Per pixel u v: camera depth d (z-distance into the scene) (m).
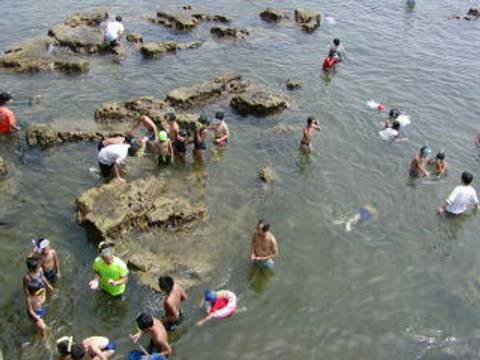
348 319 15.02
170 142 20.62
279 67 29.80
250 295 15.48
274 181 20.39
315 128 22.33
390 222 18.78
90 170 20.28
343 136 23.62
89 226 17.02
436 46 34.84
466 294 16.09
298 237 17.81
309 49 32.56
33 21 33.56
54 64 27.84
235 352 13.83
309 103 26.17
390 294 15.92
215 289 15.52
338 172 21.20
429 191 20.42
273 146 22.53
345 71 30.05
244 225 18.09
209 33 33.66
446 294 16.05
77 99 25.05
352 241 17.81
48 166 20.38
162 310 14.68
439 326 14.95
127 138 20.89
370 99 27.05
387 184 20.67
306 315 15.04
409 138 23.83
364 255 17.30
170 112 23.48
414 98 27.61
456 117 26.06
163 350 13.12
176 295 13.80
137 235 17.09
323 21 37.44
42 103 24.52
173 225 17.62
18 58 27.72
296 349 14.07
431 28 38.09
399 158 22.31
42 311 14.03
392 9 41.56
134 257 16.05
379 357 13.99
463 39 36.44
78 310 14.59
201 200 19.08
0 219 17.67
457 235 18.41
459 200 18.95
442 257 17.44
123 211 17.22
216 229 17.75
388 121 24.67
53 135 21.52
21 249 16.50
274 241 15.97
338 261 16.98
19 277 15.55
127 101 24.03
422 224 18.78
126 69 28.30
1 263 15.96
